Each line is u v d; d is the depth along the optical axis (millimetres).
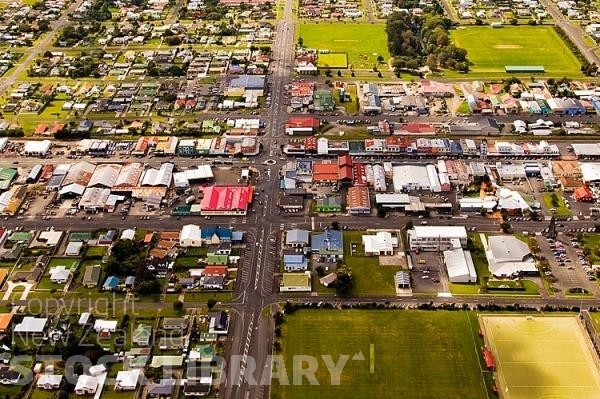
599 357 185125
